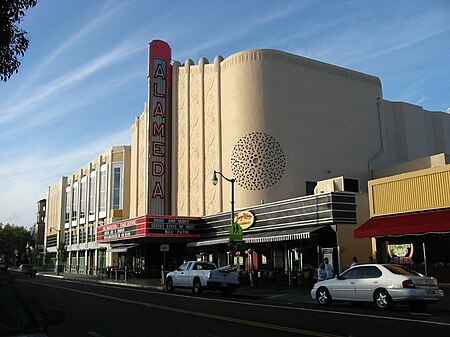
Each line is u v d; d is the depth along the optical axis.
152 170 47.69
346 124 45.69
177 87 50.00
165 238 41.97
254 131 41.34
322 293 18.31
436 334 10.63
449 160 38.06
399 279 15.73
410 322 12.77
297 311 15.97
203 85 47.00
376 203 25.75
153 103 48.78
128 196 63.16
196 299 21.42
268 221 33.78
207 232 41.56
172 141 49.09
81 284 37.22
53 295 24.27
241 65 43.09
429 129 55.00
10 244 113.75
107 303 19.52
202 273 24.94
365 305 18.12
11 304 5.04
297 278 27.83
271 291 26.06
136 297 22.62
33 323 5.00
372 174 45.28
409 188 24.12
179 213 47.19
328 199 28.67
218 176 43.25
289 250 31.97
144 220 40.72
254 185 40.34
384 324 12.40
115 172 64.50
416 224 21.94
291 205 31.78
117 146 65.06
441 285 21.69
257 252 35.12
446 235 21.86
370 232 23.97
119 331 11.79
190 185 46.62
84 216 73.62
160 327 12.38
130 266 49.47
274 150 41.03
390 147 50.91
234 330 11.66
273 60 42.84
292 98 42.94
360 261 28.62
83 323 13.33
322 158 43.22
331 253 27.52
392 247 24.50
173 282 27.28
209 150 44.91
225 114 43.75
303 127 42.88
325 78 45.41
